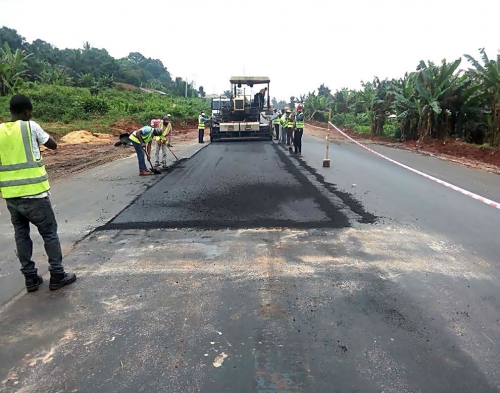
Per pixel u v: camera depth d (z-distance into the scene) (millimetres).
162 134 9734
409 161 11812
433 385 2232
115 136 20750
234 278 3594
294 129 13250
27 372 2371
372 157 12609
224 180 8367
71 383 2271
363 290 3369
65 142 17375
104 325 2855
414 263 3953
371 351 2537
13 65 31203
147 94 55844
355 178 8695
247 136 18250
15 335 2754
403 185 7922
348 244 4469
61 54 66062
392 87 20578
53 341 2676
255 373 2334
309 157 12367
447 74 16062
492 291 3371
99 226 5184
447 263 3965
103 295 3307
